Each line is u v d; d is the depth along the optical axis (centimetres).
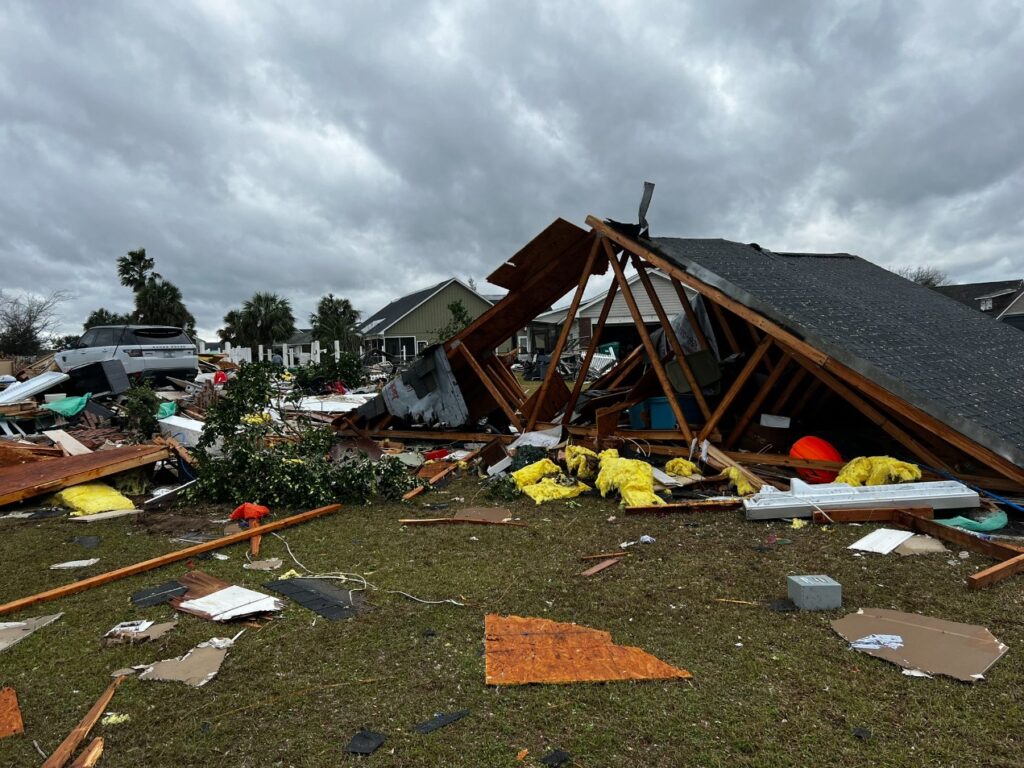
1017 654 317
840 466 662
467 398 1157
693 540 522
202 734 272
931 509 550
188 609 402
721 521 573
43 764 254
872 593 400
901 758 244
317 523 622
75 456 847
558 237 904
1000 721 264
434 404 1034
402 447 1061
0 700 303
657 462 823
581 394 1120
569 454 790
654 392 934
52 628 386
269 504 692
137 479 816
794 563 457
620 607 393
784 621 365
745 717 273
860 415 895
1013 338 873
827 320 691
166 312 4644
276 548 541
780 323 664
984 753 245
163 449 843
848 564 450
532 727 270
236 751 260
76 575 488
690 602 397
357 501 709
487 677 309
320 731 272
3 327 3453
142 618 397
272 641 359
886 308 824
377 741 263
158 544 566
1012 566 420
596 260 937
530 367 2922
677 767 243
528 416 984
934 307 924
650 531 552
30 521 661
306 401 1698
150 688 311
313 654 341
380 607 404
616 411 856
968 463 630
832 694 289
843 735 259
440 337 3300
